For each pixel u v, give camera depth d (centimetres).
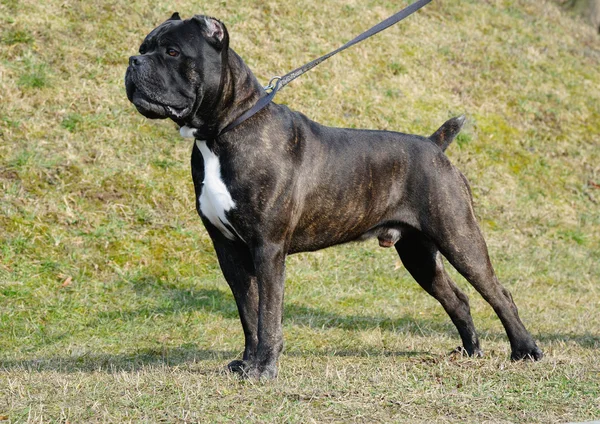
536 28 2067
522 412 566
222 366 712
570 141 1666
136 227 1135
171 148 1285
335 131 691
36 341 866
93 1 1497
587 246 1394
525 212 1436
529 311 1055
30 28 1394
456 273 1215
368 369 698
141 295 1016
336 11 1731
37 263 1030
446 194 708
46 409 564
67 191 1148
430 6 1936
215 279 1091
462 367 712
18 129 1215
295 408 561
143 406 568
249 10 1622
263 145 627
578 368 691
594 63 2002
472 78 1734
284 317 977
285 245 643
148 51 620
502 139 1598
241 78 634
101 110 1298
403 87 1605
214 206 634
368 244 1259
